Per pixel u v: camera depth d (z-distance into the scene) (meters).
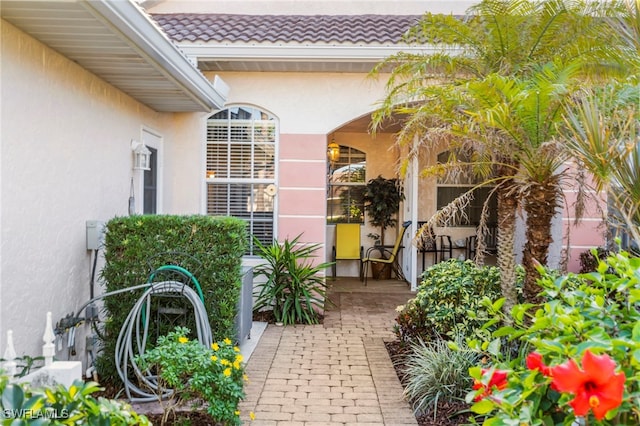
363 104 6.77
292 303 6.29
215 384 2.92
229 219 4.36
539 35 4.21
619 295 2.12
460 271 4.69
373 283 9.28
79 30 3.39
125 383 3.64
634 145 2.51
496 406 1.80
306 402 3.75
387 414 3.54
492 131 3.87
